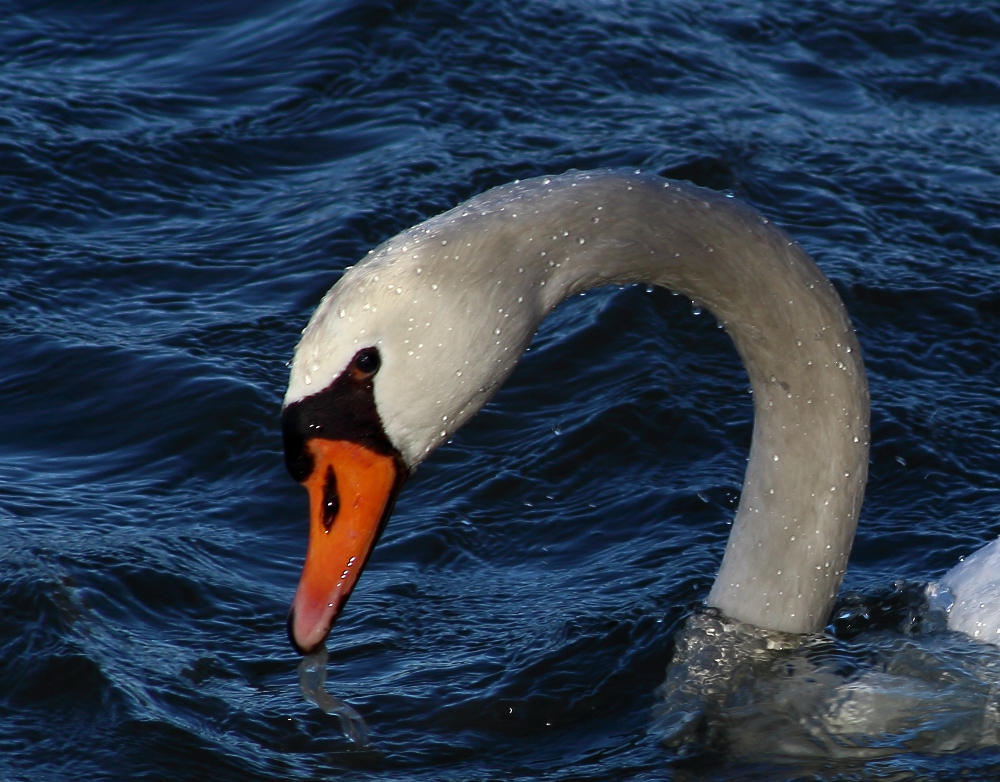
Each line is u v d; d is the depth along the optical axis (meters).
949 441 11.56
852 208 14.77
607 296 13.20
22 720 8.20
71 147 15.01
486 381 6.95
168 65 16.83
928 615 8.81
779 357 7.77
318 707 8.42
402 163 15.02
